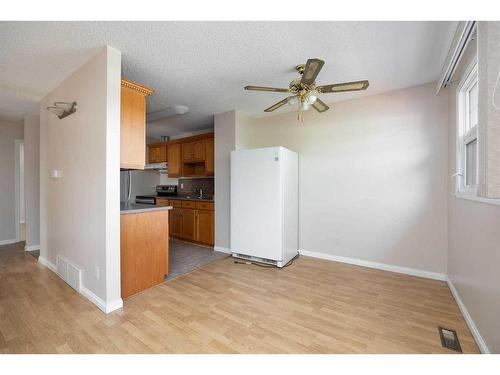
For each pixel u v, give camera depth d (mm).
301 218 3609
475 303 1689
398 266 2885
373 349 1541
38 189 3762
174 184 5684
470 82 2061
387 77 2549
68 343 1569
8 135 4121
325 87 2045
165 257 2609
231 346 1563
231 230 3428
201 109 3654
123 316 1894
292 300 2186
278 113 3816
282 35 1833
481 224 1612
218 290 2387
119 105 1995
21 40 1826
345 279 2672
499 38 1074
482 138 1137
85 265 2197
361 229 3123
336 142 3303
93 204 2064
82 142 2213
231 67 2336
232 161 3400
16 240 4211
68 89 2453
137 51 2031
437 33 1795
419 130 2758
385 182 2959
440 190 2646
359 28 1748
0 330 1698
